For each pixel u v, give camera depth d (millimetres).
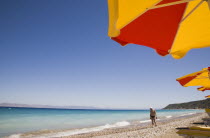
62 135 12133
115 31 1638
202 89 8500
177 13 2232
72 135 12039
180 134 4945
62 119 29656
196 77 5352
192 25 2533
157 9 1972
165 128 12469
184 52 3129
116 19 1434
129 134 10766
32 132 13891
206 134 4477
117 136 10273
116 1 1431
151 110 15148
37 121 25062
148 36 2439
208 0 1992
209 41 2922
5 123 21672
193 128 5273
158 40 2621
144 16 1989
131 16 1695
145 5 1701
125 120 27312
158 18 2152
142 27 2154
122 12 1547
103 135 11141
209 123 9156
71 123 22594
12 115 39188
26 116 36406
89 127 17609
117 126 18156
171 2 1919
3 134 12859
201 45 3025
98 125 19719
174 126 13516
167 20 2262
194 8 2109
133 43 2502
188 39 2826
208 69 4668
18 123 21844
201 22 2510
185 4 2117
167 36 2578
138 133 10914
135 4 1603
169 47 2914
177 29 2502
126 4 1530
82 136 11414
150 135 9562
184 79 5250
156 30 2350
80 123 22562
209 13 2377
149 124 19109
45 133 13273
